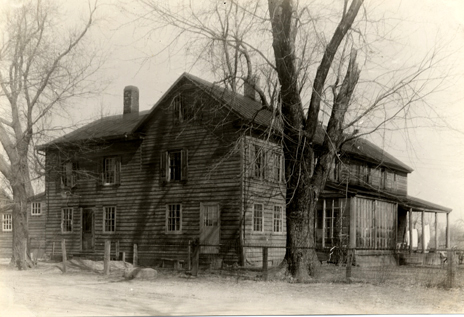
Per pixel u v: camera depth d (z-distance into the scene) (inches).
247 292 637.3
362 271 906.7
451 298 592.1
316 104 753.6
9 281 744.3
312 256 776.3
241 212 1002.7
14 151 1000.9
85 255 1244.5
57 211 1314.0
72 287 685.3
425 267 1053.8
